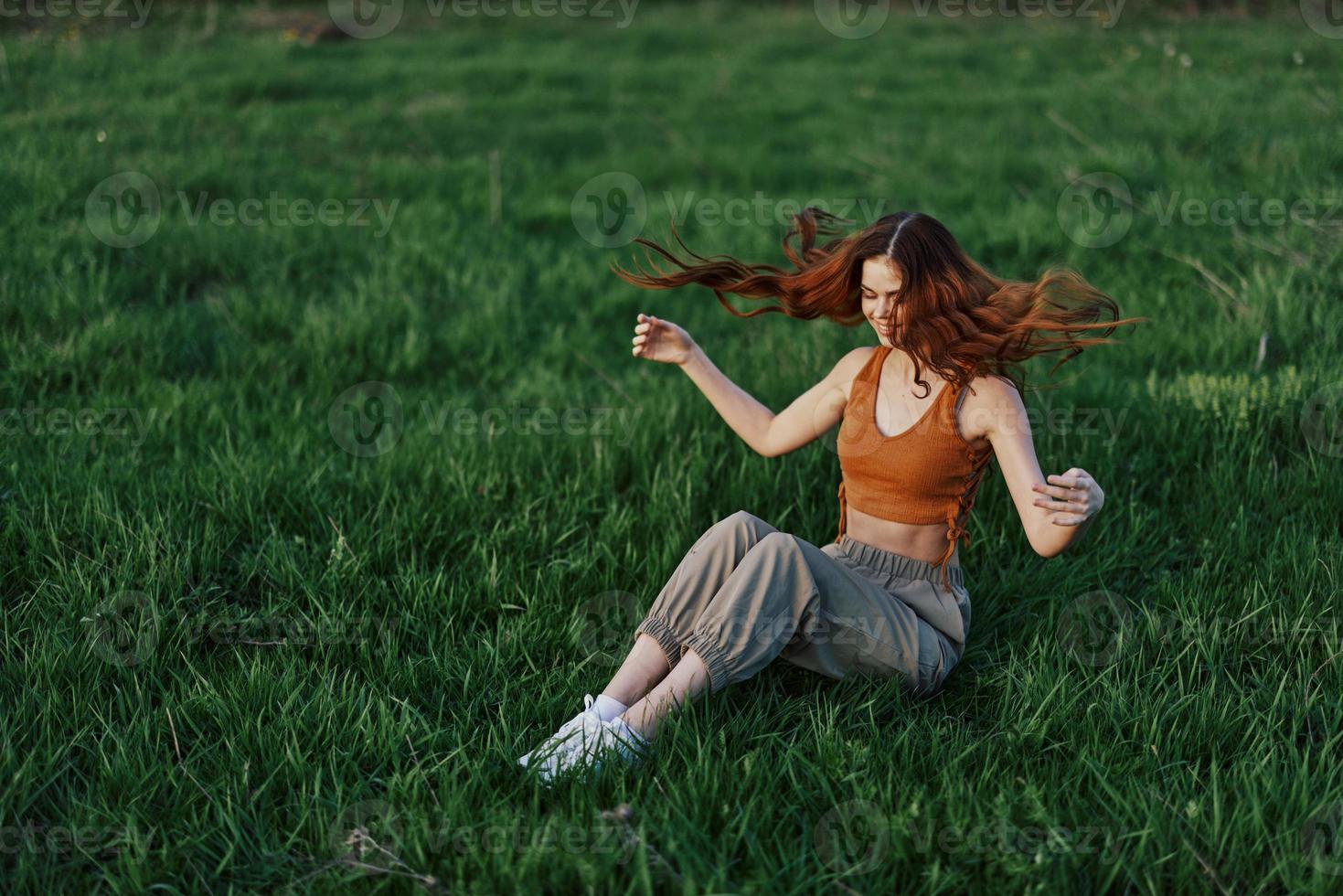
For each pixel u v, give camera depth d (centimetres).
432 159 802
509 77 1104
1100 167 686
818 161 812
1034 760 246
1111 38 1209
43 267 523
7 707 256
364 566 321
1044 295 250
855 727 258
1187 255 543
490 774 239
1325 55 984
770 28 1488
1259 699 263
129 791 232
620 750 240
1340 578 301
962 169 749
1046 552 238
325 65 1106
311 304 530
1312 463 350
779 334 519
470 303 554
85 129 775
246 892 213
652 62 1245
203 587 312
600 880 207
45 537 321
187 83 944
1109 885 207
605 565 330
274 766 241
